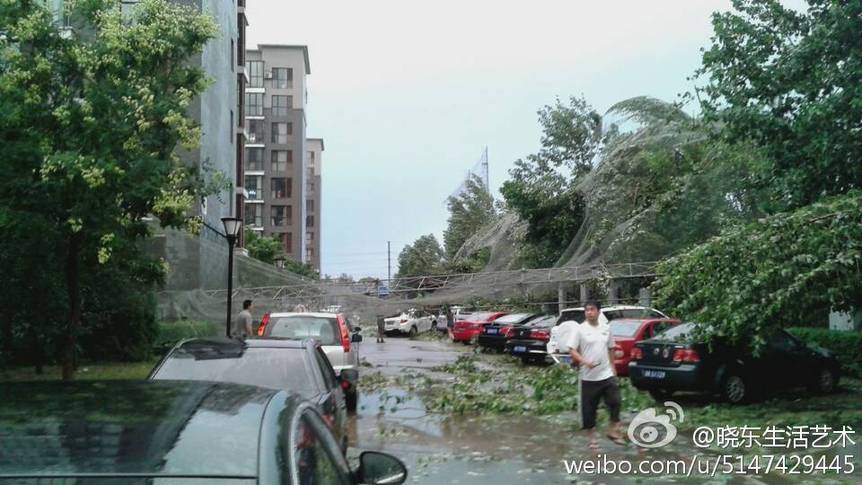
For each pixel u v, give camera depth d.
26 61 12.55
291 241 91.75
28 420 2.80
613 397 10.53
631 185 27.70
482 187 66.19
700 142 23.23
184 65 15.84
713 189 22.70
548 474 8.86
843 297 10.84
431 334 43.34
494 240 41.97
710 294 11.19
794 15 14.34
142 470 2.45
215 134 34.38
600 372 10.54
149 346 23.08
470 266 47.97
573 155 35.75
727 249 11.10
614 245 26.47
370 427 12.23
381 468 4.49
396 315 43.16
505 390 15.89
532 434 11.42
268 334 12.87
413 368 22.36
